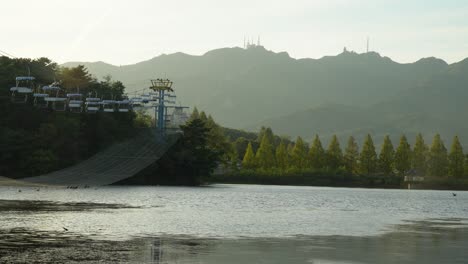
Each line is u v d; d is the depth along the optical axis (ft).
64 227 134.82
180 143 544.21
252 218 177.88
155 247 106.83
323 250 108.27
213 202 270.67
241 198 319.88
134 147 503.61
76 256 95.71
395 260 99.40
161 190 397.60
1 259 92.12
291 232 137.28
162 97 528.63
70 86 524.52
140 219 161.79
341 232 139.85
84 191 337.93
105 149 491.31
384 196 428.56
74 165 467.93
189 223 153.89
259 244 114.21
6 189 334.85
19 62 521.24
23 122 471.21
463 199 406.62
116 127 511.40
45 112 483.10
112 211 188.75
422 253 107.04
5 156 436.35
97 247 105.40
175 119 613.52
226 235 127.95
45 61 561.84
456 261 99.19
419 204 312.71
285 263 94.43
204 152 554.05
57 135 466.70
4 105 465.88
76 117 496.64
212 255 99.81
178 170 537.24
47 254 97.09
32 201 229.45
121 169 472.85
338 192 488.02
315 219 180.34
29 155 445.78
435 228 158.51
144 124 585.63
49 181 413.39
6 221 146.00
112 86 590.55
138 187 444.55
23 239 113.50
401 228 155.94
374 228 153.58
